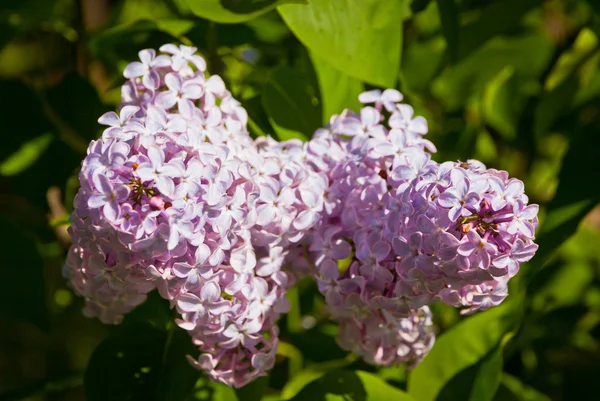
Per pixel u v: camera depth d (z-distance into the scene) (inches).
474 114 34.3
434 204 22.2
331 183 24.5
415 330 24.8
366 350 25.0
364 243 23.4
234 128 24.5
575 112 32.1
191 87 24.2
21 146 29.3
